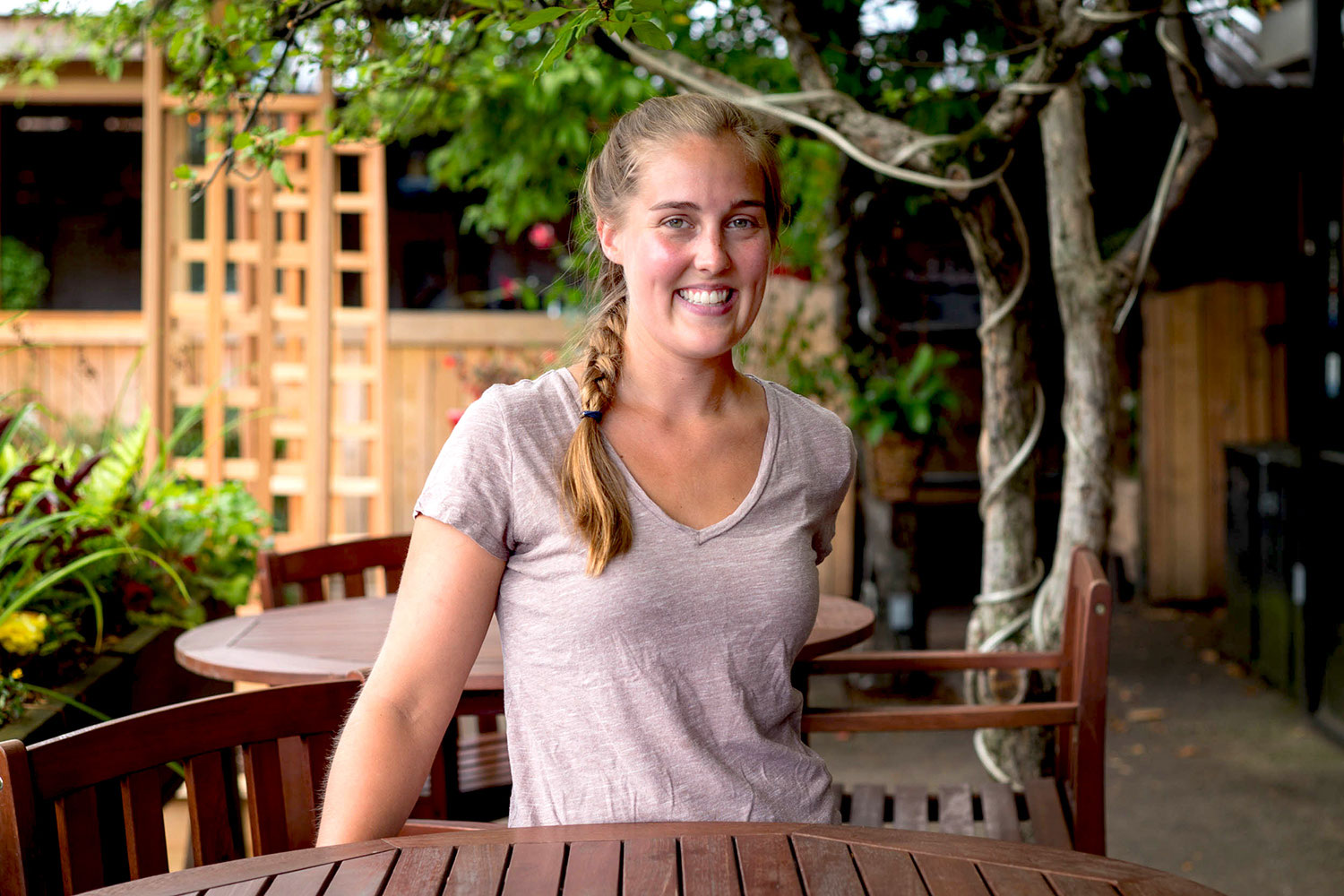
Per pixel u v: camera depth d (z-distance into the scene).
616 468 1.50
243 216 5.39
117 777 1.49
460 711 2.28
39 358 7.06
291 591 5.18
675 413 1.58
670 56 3.04
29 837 1.37
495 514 1.47
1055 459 6.89
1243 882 3.49
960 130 4.60
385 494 5.60
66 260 9.33
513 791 1.51
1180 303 7.05
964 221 3.16
